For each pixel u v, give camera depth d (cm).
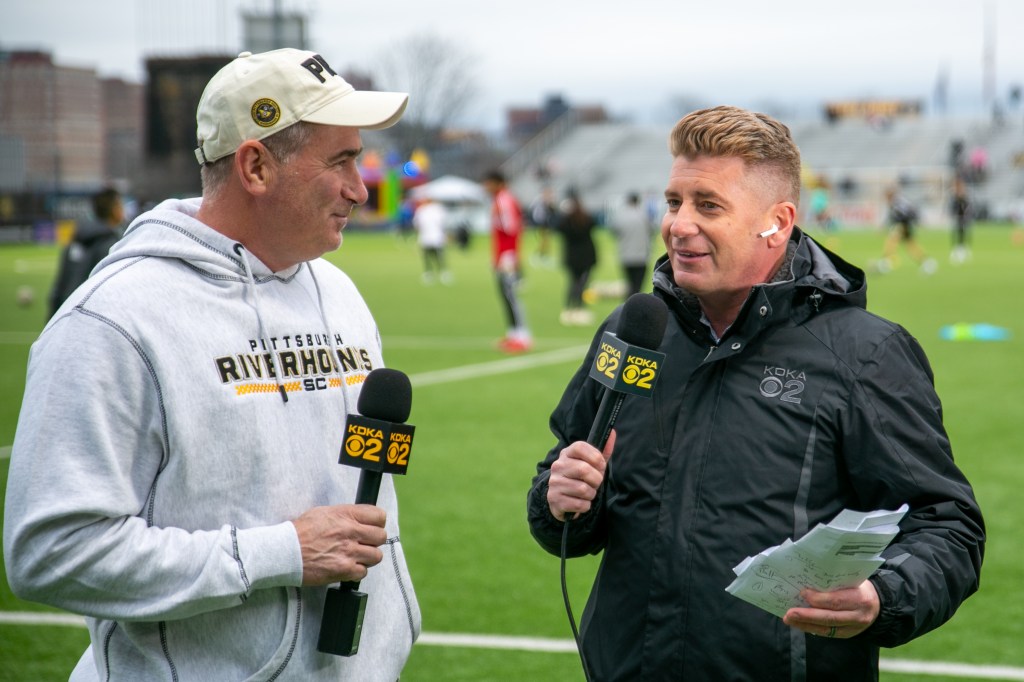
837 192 6047
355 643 228
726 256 234
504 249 1345
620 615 240
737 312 247
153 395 217
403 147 6938
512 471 751
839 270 251
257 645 225
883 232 5131
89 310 218
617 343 233
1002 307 1773
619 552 243
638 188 6450
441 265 2689
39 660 450
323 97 230
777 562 201
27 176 6894
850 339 234
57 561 209
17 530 210
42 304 1950
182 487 219
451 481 725
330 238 237
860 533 192
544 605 513
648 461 241
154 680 222
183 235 229
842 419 229
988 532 605
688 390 242
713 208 234
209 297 227
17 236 4741
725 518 231
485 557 579
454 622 492
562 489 227
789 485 229
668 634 232
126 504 214
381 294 2167
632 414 247
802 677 226
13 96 7525
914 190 5962
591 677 244
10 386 1095
